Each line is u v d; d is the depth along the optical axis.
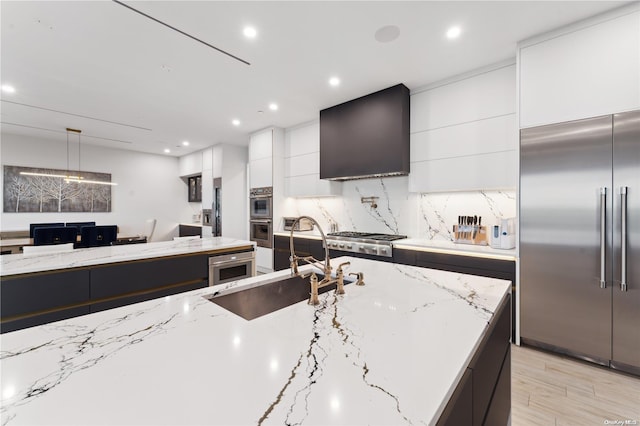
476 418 0.80
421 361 0.69
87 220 6.07
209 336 0.84
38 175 5.44
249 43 2.37
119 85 3.16
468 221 3.05
